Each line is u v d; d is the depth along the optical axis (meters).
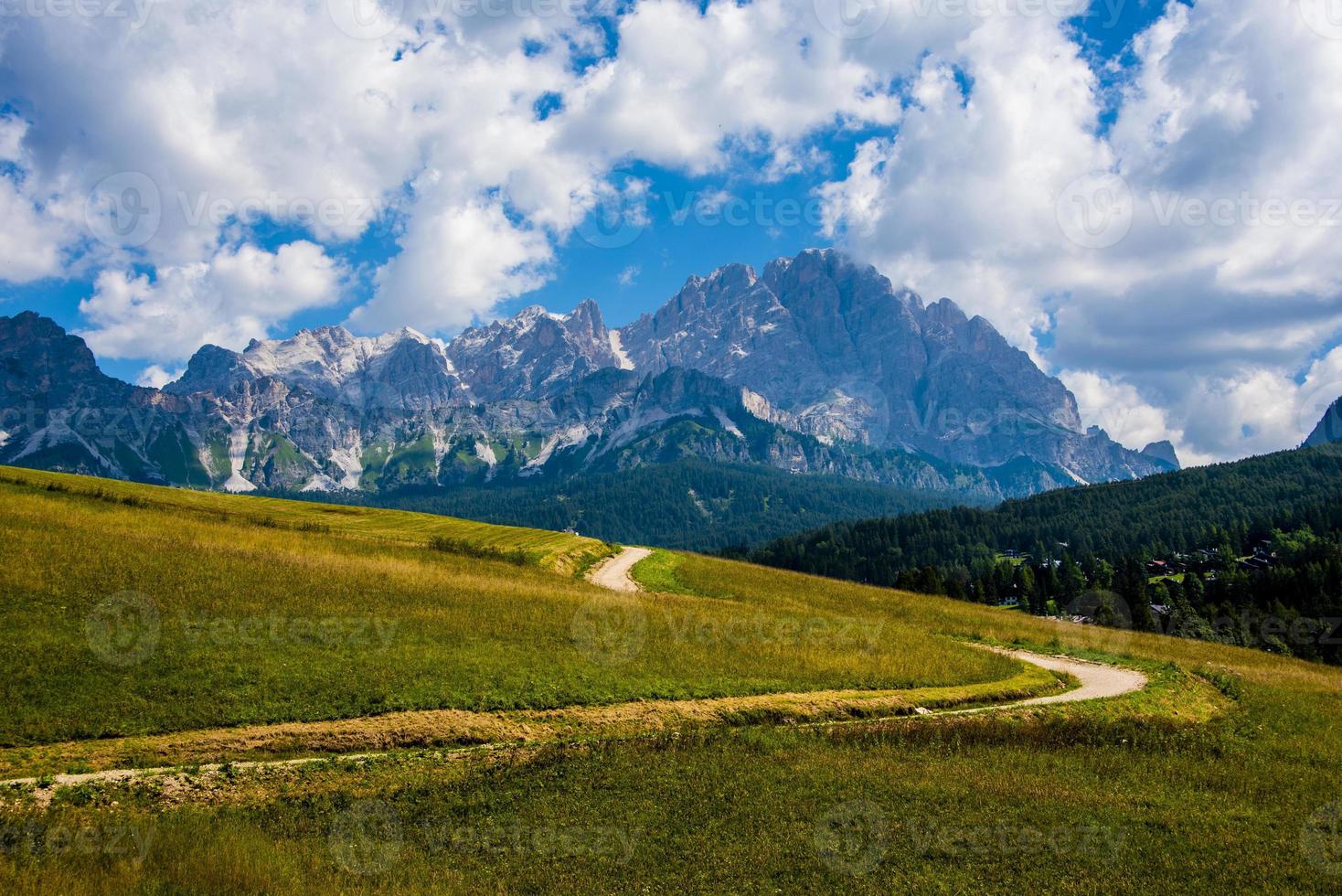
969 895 18.41
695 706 34.41
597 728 31.39
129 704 27.89
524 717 31.55
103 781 23.09
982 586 142.12
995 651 55.19
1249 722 36.75
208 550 47.47
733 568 96.31
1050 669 48.59
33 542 41.84
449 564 60.88
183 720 27.55
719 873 19.45
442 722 29.98
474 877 19.39
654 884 18.95
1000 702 39.03
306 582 44.81
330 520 83.62
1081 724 32.72
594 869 19.78
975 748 29.97
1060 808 23.70
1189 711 39.22
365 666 33.81
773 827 22.16
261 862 19.34
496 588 50.62
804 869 19.67
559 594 51.56
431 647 37.16
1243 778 27.45
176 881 18.22
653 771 26.39
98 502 60.84
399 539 73.12
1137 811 23.75
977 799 24.31
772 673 39.81
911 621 67.50
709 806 23.58
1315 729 36.00
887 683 40.09
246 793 23.50
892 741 30.61
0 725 25.48
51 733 25.58
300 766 25.38
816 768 26.86
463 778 25.42
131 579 39.88
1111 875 19.48
